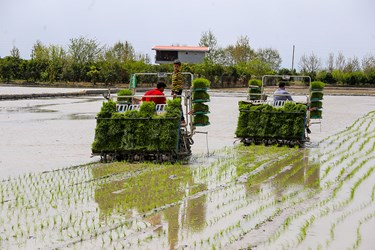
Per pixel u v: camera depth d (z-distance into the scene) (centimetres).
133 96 1446
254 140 1691
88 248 676
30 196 942
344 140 1841
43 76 6450
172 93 1463
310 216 844
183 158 1393
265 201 944
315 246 695
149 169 1227
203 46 7719
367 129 2247
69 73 6512
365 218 829
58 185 1034
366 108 3738
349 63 9150
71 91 4988
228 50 8756
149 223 795
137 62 6794
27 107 3152
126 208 876
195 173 1194
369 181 1120
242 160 1382
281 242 711
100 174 1157
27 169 1202
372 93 6275
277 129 1648
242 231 759
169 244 698
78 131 1948
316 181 1120
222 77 7044
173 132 1312
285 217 835
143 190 1011
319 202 936
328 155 1488
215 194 995
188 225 788
